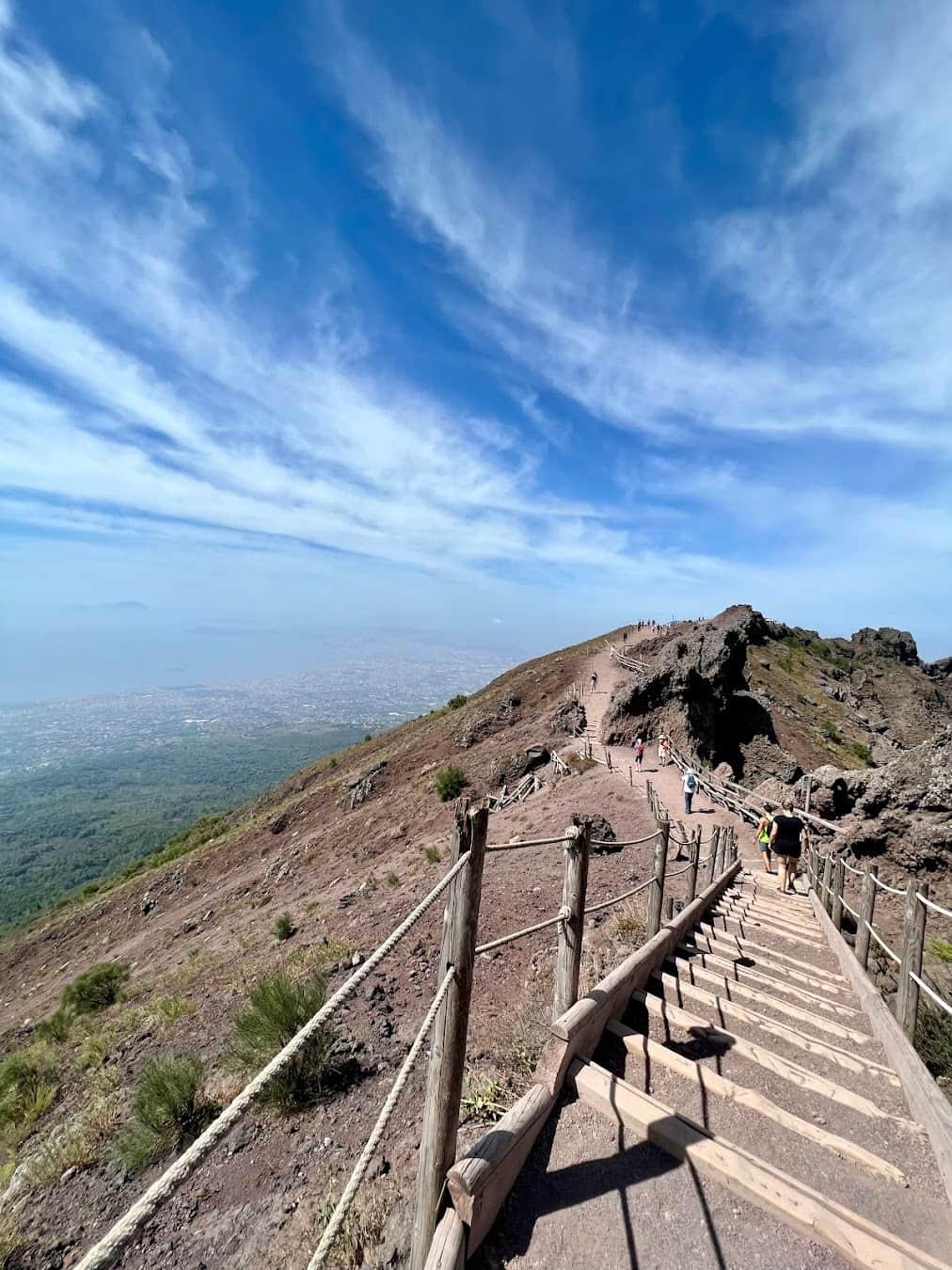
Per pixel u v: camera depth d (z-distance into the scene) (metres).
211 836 50.75
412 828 23.92
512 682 49.84
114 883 48.97
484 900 9.77
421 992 6.82
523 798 23.19
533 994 5.71
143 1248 3.79
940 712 58.16
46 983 27.12
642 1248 2.53
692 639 37.06
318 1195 3.81
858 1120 3.56
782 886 10.47
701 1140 2.99
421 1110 4.55
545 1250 2.53
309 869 25.81
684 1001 5.00
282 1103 5.01
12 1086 7.90
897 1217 2.84
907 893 4.44
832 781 14.05
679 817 16.38
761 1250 2.52
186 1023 8.27
